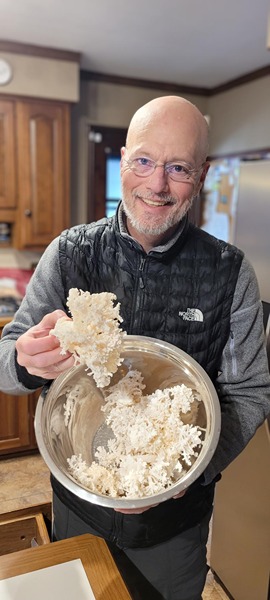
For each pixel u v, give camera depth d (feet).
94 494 2.26
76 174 11.30
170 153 2.81
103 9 7.27
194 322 3.28
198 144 2.91
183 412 2.73
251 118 10.85
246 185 5.68
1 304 9.04
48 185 9.80
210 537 5.95
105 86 11.06
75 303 2.40
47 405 2.68
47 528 3.73
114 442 2.72
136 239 3.22
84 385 2.85
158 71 10.64
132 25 7.91
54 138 9.67
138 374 2.99
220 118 12.01
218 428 2.49
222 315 3.31
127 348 2.93
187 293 3.27
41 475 7.80
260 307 3.43
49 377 2.64
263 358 3.44
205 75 10.94
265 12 7.27
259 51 9.14
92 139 11.23
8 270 10.78
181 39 8.54
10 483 7.55
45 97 9.37
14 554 2.79
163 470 2.46
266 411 3.38
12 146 9.37
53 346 2.48
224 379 3.43
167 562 3.50
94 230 3.39
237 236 5.94
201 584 3.74
